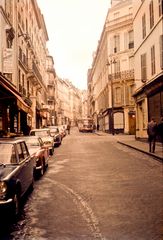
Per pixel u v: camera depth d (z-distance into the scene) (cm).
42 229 584
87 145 2816
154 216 647
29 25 4059
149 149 1952
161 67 2194
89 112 11919
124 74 4938
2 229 589
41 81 4925
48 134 2153
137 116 3173
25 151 883
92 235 544
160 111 2317
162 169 1294
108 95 5297
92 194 865
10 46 2572
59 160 1698
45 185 1012
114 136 4375
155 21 2353
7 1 2539
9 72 2173
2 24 2267
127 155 1872
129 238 523
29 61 3838
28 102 3434
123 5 5044
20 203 762
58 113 10181
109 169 1323
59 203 776
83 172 1262
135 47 3106
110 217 647
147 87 2597
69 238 533
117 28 5072
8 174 655
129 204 748
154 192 874
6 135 2006
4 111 2389
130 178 1099
